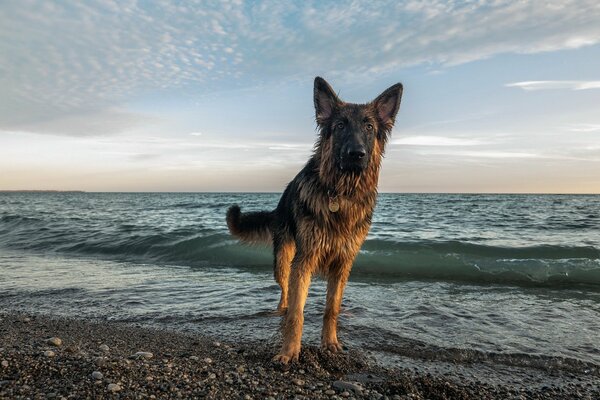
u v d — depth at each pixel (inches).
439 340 52.7
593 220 237.8
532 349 50.1
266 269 104.1
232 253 117.8
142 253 125.6
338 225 47.9
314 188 48.3
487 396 39.0
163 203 575.2
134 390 35.9
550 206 450.3
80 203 630.5
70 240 145.5
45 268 104.3
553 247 117.2
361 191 48.7
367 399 37.2
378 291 79.4
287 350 45.9
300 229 48.4
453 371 44.6
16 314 63.6
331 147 47.7
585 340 53.3
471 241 141.5
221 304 69.2
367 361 46.7
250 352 48.2
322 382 40.8
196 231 152.6
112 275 95.3
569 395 39.6
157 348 49.1
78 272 98.9
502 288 82.4
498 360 47.5
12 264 110.4
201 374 40.6
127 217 263.0
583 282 87.4
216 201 639.1
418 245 122.4
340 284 50.7
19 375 37.9
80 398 34.0
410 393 38.3
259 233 71.6
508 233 169.8
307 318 62.4
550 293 77.9
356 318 61.4
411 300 72.0
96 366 39.9
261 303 69.7
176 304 69.2
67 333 54.3
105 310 65.8
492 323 59.5
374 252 111.7
